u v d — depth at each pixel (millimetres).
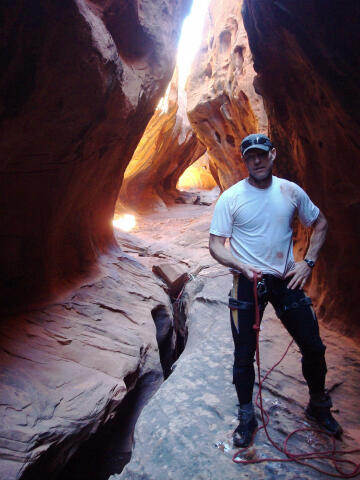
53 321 4816
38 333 4488
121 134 6152
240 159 13625
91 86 3973
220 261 2252
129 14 5566
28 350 4152
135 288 7359
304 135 4453
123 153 7203
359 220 3766
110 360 4648
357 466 2246
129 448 4859
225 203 2277
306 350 2297
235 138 13125
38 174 4484
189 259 10469
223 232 2289
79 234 6457
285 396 3045
